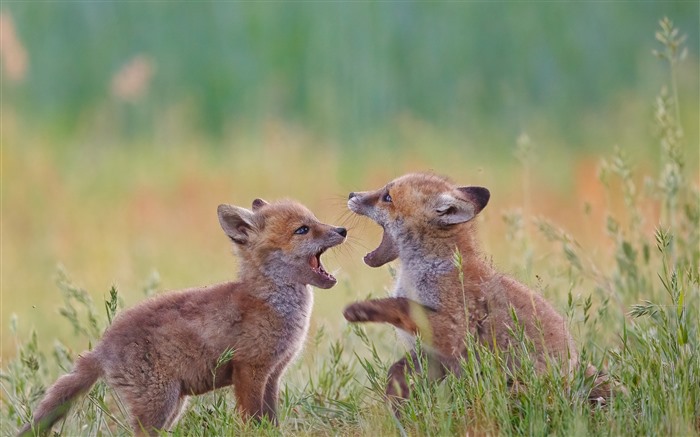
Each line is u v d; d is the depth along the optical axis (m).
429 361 8.73
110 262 17.73
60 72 31.45
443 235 9.04
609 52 31.73
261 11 33.19
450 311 8.76
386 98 30.80
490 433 7.67
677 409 7.54
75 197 22.72
